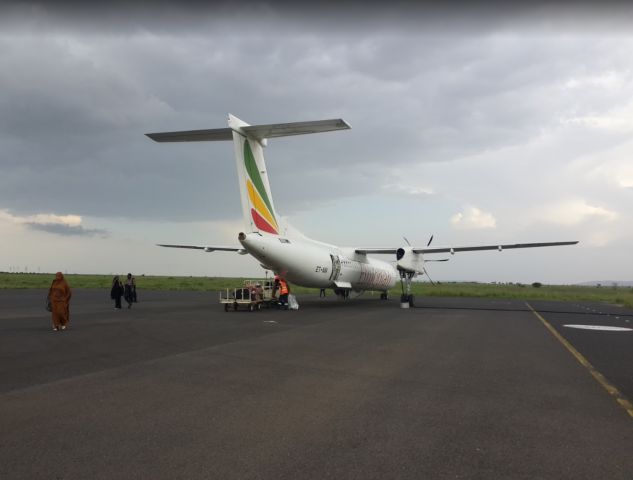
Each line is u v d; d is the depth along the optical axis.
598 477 4.14
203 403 6.48
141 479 4.02
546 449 4.82
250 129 19.48
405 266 27.98
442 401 6.70
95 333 14.37
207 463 4.38
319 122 17.70
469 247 28.47
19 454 4.57
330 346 11.86
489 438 5.15
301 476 4.10
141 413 5.98
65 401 6.54
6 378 8.05
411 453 4.68
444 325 17.48
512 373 8.73
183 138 18.67
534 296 51.31
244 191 20.28
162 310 23.81
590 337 14.50
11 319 18.94
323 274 26.22
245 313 22.16
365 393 7.11
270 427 5.45
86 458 4.47
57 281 15.21
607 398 6.95
